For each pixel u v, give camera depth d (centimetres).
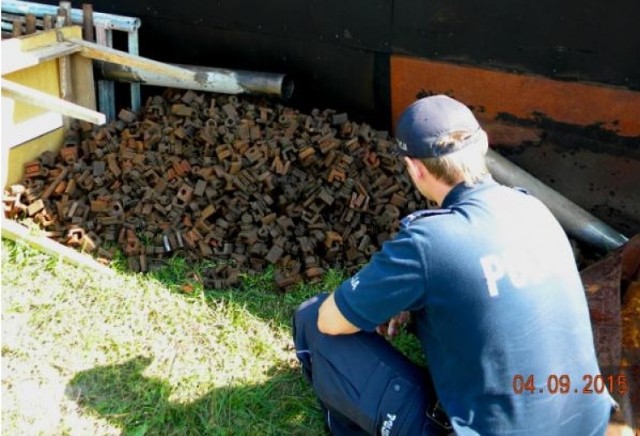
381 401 199
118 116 385
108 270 300
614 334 243
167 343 270
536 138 341
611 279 258
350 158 331
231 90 367
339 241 315
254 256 314
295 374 261
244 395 249
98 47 348
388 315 182
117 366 259
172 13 394
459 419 176
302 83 383
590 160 333
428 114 179
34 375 253
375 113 376
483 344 170
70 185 326
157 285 296
